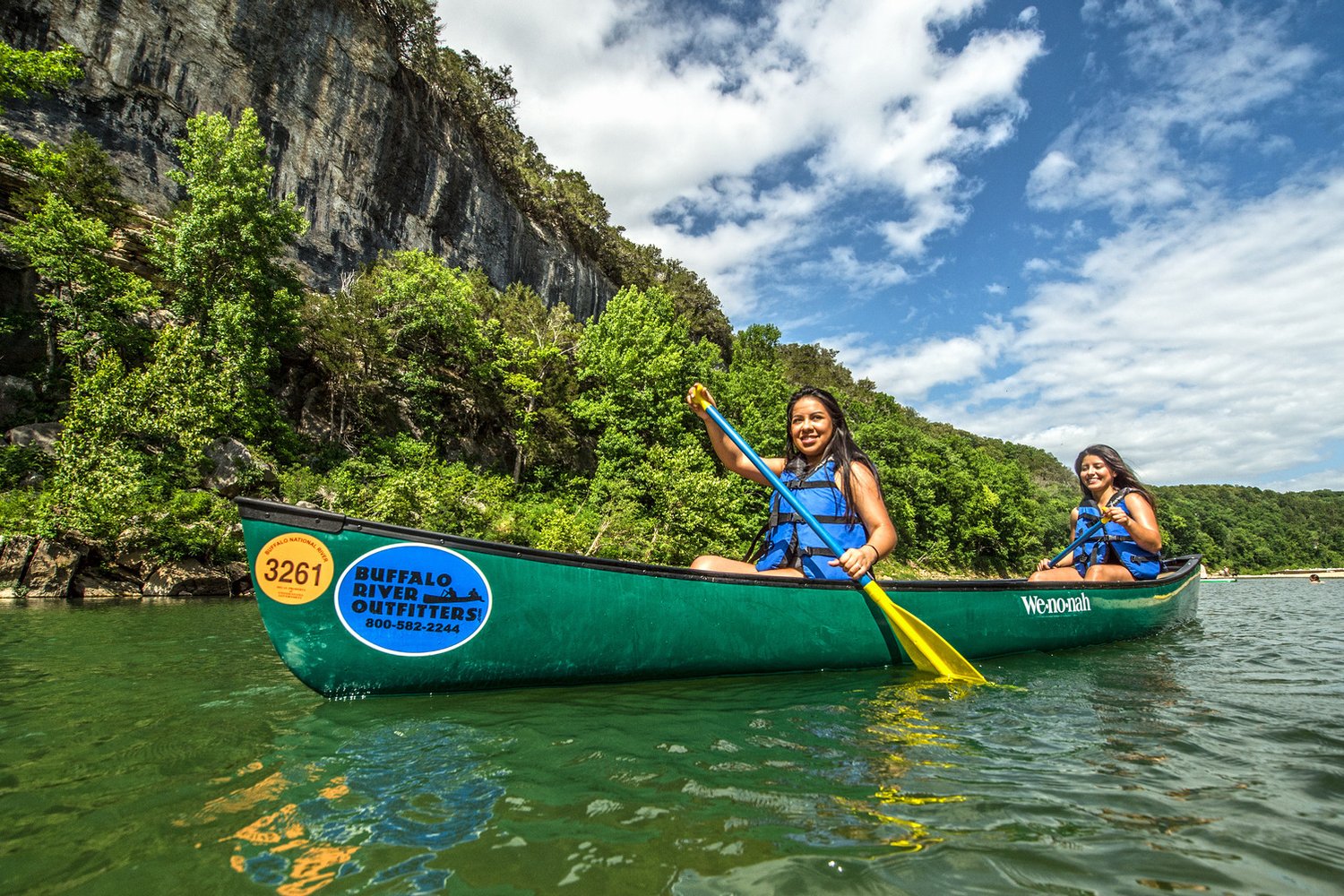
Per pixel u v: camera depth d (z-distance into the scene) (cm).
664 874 109
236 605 811
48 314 1570
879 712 226
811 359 7169
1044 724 210
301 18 2403
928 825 130
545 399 2441
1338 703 245
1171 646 433
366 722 205
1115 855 117
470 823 129
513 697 243
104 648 385
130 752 173
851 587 318
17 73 1566
